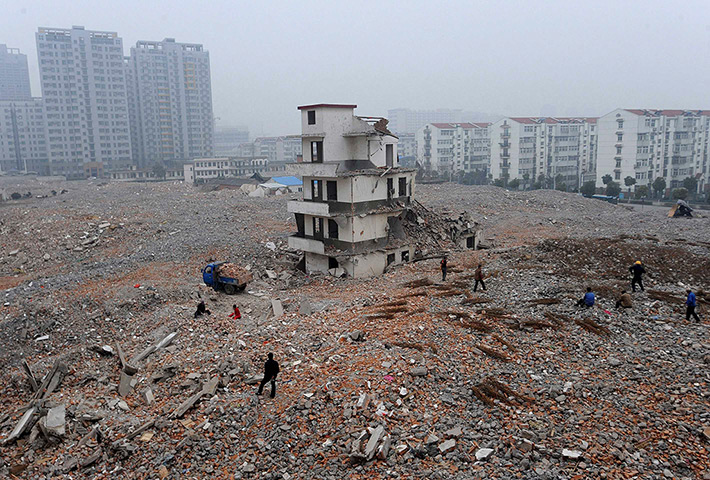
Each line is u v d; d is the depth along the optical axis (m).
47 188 136.88
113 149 197.38
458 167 167.75
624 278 36.00
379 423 18.22
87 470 17.91
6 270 56.09
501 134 146.88
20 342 30.89
